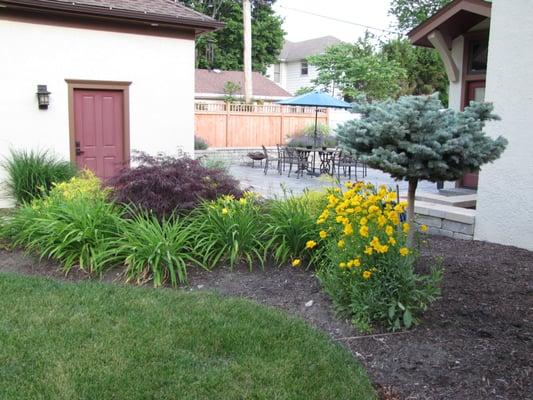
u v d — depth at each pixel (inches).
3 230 236.5
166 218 225.1
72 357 129.4
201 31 411.5
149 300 169.2
